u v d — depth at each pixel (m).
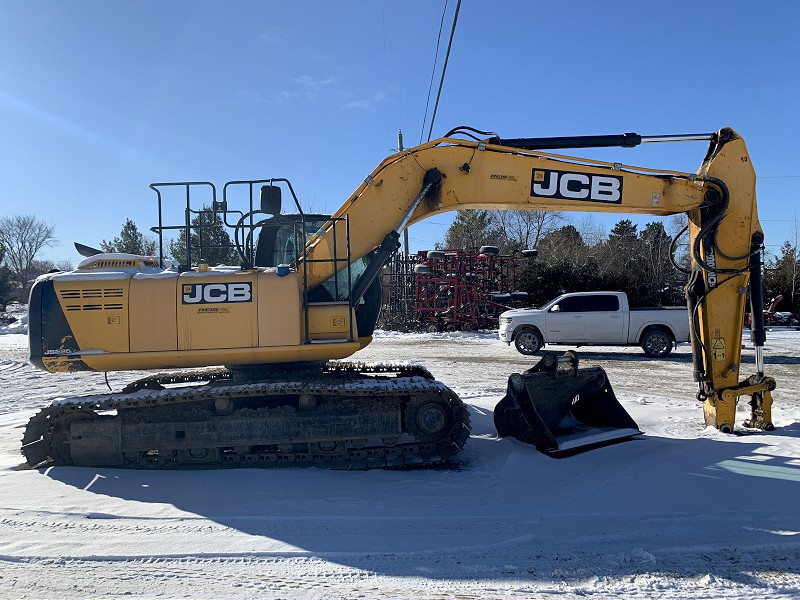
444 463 6.21
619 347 19.00
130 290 6.02
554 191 6.80
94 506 4.91
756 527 4.37
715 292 7.16
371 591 3.53
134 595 3.49
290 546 4.12
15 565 3.88
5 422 9.06
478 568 3.81
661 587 3.54
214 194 6.36
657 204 6.94
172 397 5.99
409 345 21.05
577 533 4.32
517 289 28.30
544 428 6.34
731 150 7.02
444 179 6.72
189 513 4.73
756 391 7.23
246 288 6.06
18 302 50.72
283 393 6.00
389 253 6.50
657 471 5.51
